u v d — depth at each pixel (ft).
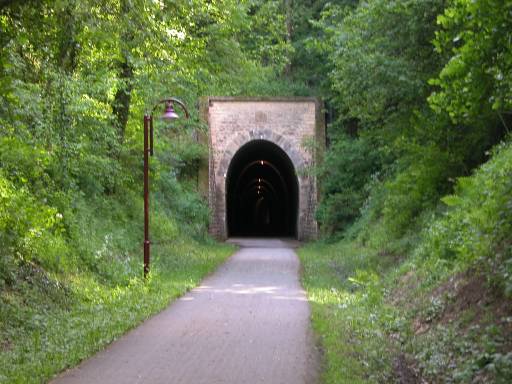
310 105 123.44
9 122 42.73
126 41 42.86
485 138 55.16
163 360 27.84
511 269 28.81
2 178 43.04
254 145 134.10
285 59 95.91
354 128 114.83
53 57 39.32
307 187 123.54
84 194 63.57
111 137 65.77
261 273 65.51
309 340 32.19
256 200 252.01
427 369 26.63
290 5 124.57
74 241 51.16
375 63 57.62
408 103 59.93
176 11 43.57
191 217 105.70
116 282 50.24
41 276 41.04
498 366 23.15
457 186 52.44
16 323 33.14
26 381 23.54
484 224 36.27
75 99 52.24
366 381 24.12
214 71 82.53
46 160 48.32
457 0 28.58
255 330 34.78
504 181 36.35
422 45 57.41
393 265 59.21
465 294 33.78
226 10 73.41
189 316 39.42
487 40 28.04
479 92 30.50
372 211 90.68
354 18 61.26
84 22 35.22
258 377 25.05
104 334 32.50
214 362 27.53
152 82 71.92
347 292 50.80
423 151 56.95
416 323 35.55
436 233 45.91
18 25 34.17
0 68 35.01
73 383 24.02
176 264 67.05
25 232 41.27
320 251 93.66
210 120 122.62
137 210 79.30
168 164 103.50
